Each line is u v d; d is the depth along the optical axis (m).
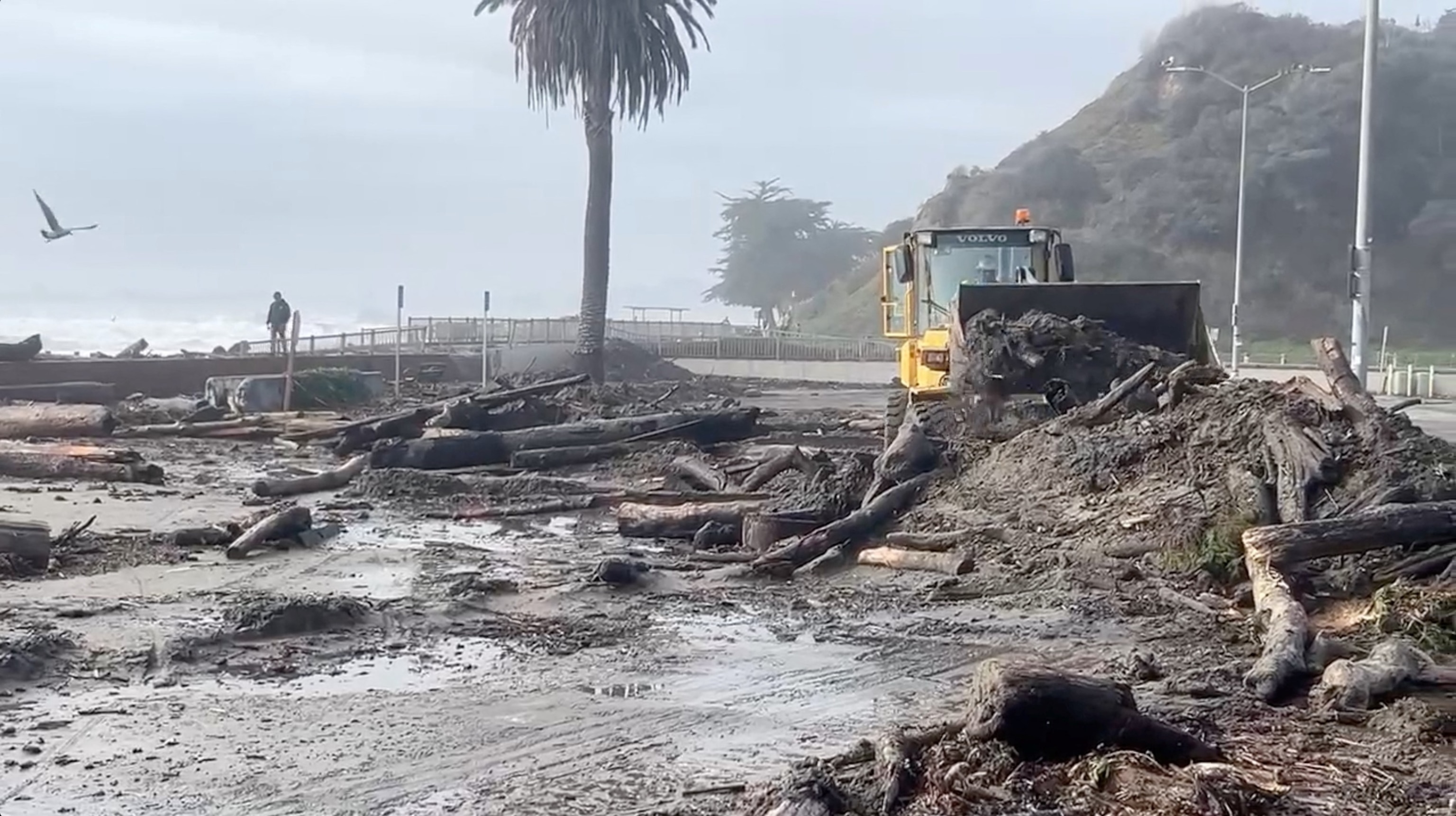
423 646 10.13
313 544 14.52
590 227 48.38
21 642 9.36
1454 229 85.44
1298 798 6.69
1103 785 6.69
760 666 9.70
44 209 34.69
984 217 96.75
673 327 73.50
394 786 7.07
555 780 7.20
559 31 47.28
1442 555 11.07
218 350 45.38
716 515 15.54
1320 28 102.44
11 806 6.65
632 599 12.07
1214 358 17.62
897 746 7.10
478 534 16.02
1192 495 12.94
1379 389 47.59
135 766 7.29
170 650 9.55
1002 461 14.98
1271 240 85.62
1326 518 11.81
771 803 6.63
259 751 7.59
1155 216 88.31
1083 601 11.62
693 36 49.88
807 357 64.94
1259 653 9.70
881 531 14.29
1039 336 16.69
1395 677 8.36
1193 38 102.62
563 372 35.06
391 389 36.75
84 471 19.33
